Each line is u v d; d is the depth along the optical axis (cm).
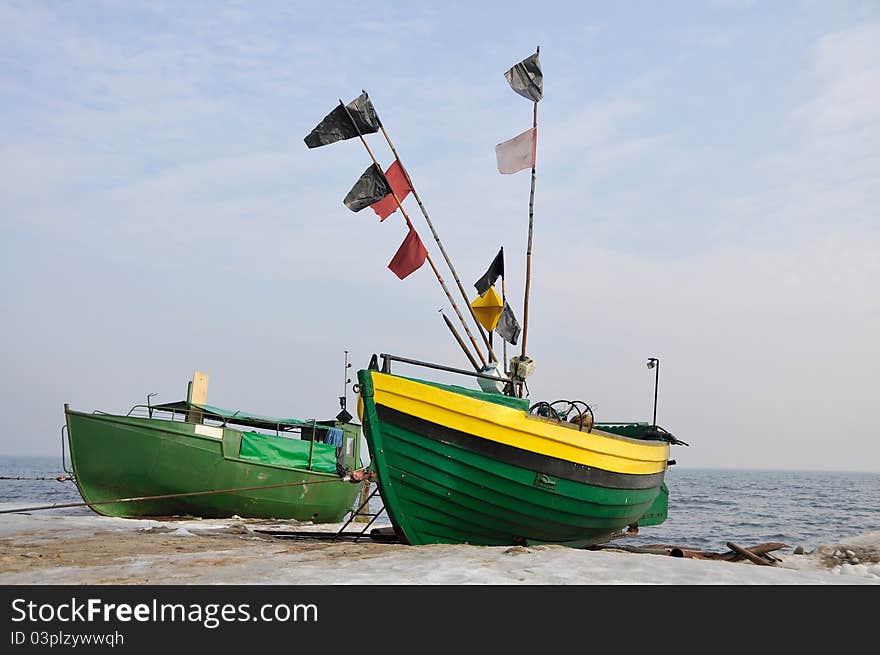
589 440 1320
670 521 3397
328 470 2444
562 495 1282
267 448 2303
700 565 1027
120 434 2050
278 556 1084
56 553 1114
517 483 1230
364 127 1500
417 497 1203
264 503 2270
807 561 1416
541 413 1346
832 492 7619
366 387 1177
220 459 2175
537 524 1289
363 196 1480
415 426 1173
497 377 1338
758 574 996
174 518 2133
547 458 1252
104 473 2038
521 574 916
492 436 1202
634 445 1438
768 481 13750
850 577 1033
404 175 1523
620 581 895
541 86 1619
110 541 1291
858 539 1625
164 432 2088
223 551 1159
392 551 1135
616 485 1384
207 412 2286
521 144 1605
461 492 1209
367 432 1186
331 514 2478
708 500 5647
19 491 4941
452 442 1183
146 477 2069
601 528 1412
